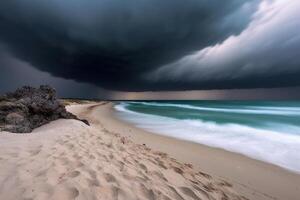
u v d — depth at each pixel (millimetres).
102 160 4441
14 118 8188
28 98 9602
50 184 2990
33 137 5832
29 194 2699
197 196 3727
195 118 22578
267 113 29109
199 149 8859
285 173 6234
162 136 11820
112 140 7086
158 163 5371
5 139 5387
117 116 24812
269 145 9758
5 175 3209
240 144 9945
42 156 4160
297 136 12102
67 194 2793
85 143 5762
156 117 23672
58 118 10211
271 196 4805
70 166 3760
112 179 3504
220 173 6043
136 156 5539
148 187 3506
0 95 9742
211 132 13438
